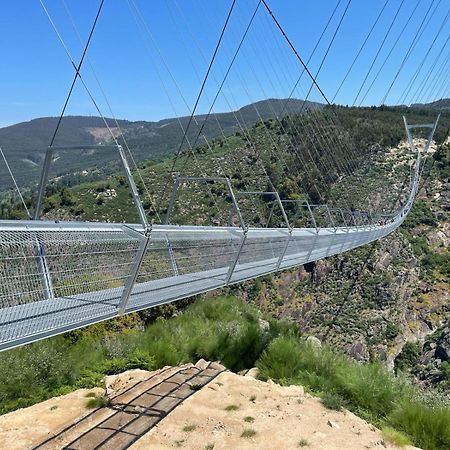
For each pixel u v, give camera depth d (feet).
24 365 22.90
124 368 26.04
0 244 11.90
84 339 29.63
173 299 18.48
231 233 23.27
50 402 20.70
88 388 23.13
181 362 27.78
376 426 21.13
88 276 14.43
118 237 15.20
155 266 19.49
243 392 21.72
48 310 12.78
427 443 19.93
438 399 23.59
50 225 13.30
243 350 29.71
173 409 19.54
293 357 27.61
